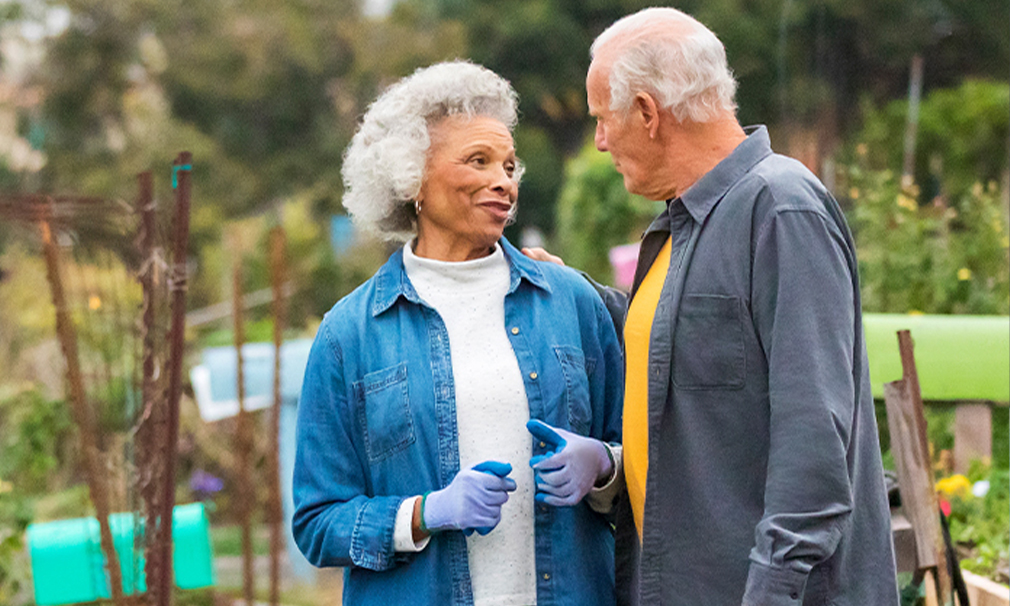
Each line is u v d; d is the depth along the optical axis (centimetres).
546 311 378
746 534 323
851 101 3344
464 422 360
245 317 1588
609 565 377
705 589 328
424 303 369
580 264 1973
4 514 728
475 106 371
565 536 362
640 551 342
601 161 1997
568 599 358
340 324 372
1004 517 571
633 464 353
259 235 2017
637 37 339
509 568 358
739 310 324
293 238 2248
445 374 361
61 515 739
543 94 4891
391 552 350
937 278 806
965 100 2819
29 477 784
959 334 594
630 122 342
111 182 4756
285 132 4991
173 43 5019
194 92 4978
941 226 851
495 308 373
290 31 4875
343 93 4962
